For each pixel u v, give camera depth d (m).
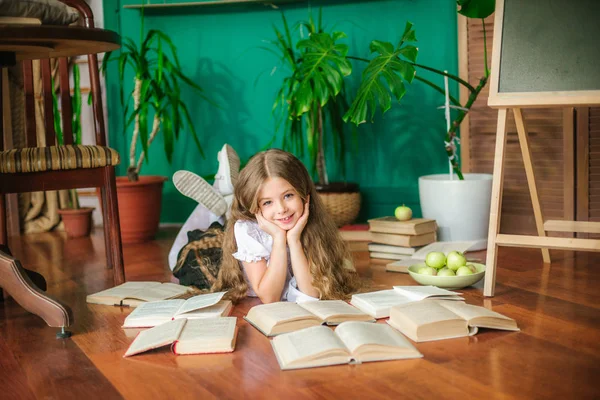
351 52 3.46
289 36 3.27
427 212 2.98
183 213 3.84
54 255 3.14
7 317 2.12
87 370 1.63
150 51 3.72
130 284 2.38
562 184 2.98
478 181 2.87
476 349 1.66
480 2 2.73
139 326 1.95
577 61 2.12
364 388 1.44
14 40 1.90
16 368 1.67
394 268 2.57
